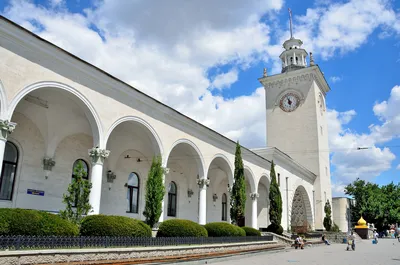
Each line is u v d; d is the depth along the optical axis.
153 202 17.02
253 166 30.00
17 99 12.62
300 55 50.22
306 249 27.28
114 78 16.44
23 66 12.96
